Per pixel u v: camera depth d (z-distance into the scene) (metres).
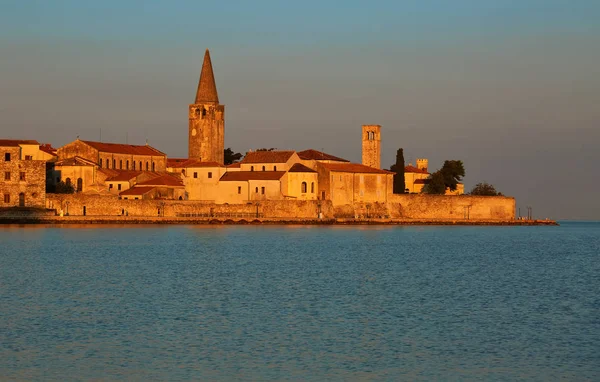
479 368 81.06
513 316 106.88
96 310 108.50
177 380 76.31
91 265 167.38
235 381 76.25
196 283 138.12
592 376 78.69
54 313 105.94
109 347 87.31
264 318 103.75
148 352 85.50
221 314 106.38
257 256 194.38
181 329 96.44
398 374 78.88
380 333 95.38
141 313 106.56
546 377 78.31
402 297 123.31
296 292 127.50
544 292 131.12
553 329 98.44
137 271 156.75
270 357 84.12
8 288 129.38
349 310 110.44
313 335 94.00
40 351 85.38
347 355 85.31
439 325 100.38
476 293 129.00
